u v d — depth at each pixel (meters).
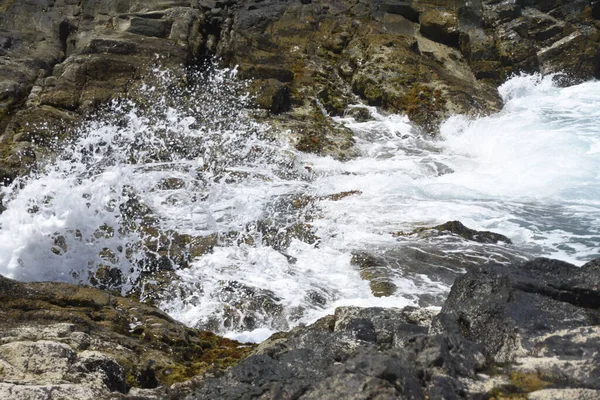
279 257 9.65
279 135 14.33
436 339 3.73
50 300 6.05
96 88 14.84
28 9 17.47
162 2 18.16
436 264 9.27
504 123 15.38
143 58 15.81
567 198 11.93
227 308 8.35
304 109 15.81
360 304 8.35
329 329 4.96
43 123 13.54
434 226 10.49
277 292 8.64
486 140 14.62
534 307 4.08
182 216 10.79
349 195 12.01
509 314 4.01
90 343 5.12
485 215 11.19
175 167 12.76
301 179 12.88
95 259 9.05
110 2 17.98
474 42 17.97
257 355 4.16
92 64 15.20
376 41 17.39
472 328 4.07
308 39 17.81
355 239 10.11
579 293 4.19
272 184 12.45
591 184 12.36
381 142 14.91
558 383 3.55
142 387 4.94
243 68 16.28
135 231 9.89
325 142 14.41
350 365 3.62
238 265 9.40
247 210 11.14
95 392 4.22
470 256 9.43
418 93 16.11
